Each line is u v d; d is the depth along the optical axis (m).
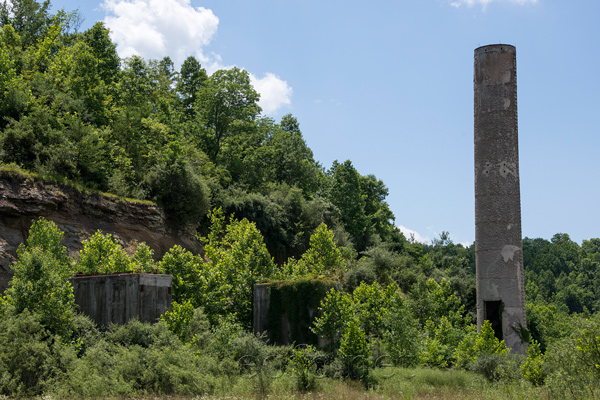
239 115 70.94
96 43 62.03
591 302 120.31
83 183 37.72
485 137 37.91
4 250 29.83
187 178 45.78
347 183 78.00
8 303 21.09
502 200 36.94
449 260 78.38
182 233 45.91
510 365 25.09
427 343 31.81
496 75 38.12
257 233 34.31
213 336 24.59
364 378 23.42
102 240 29.61
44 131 38.25
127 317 23.64
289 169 76.19
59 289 21.31
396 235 89.81
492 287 36.19
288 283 27.33
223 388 19.25
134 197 41.62
